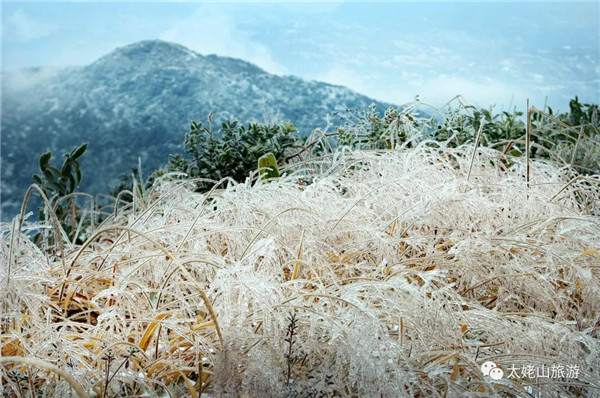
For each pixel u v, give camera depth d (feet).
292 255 5.65
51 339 4.19
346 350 3.90
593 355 4.38
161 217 6.55
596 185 7.29
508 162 8.27
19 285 4.73
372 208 6.58
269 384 3.69
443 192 6.22
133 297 4.82
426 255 5.81
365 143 9.68
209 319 4.69
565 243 5.94
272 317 4.25
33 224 5.50
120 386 4.16
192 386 3.96
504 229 6.04
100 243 6.89
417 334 4.41
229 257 5.79
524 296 5.55
